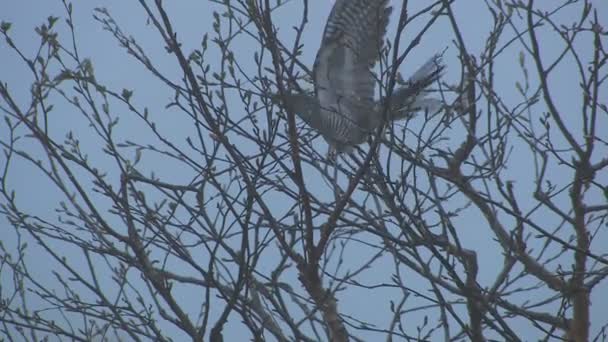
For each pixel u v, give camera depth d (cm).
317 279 1059
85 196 1075
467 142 1116
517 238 1095
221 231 993
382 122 991
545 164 1075
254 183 1013
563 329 1127
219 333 979
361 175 1010
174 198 1066
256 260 994
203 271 988
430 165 1071
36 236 1095
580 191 1116
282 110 1025
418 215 1015
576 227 1132
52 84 1078
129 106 1084
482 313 1007
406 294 1049
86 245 1108
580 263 1127
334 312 1069
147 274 1034
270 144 1012
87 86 1079
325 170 1089
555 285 1141
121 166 1085
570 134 1087
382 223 1092
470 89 1110
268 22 988
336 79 1278
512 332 952
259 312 1078
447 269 981
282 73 1020
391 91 977
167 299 1030
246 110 1034
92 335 1129
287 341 1021
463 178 1079
